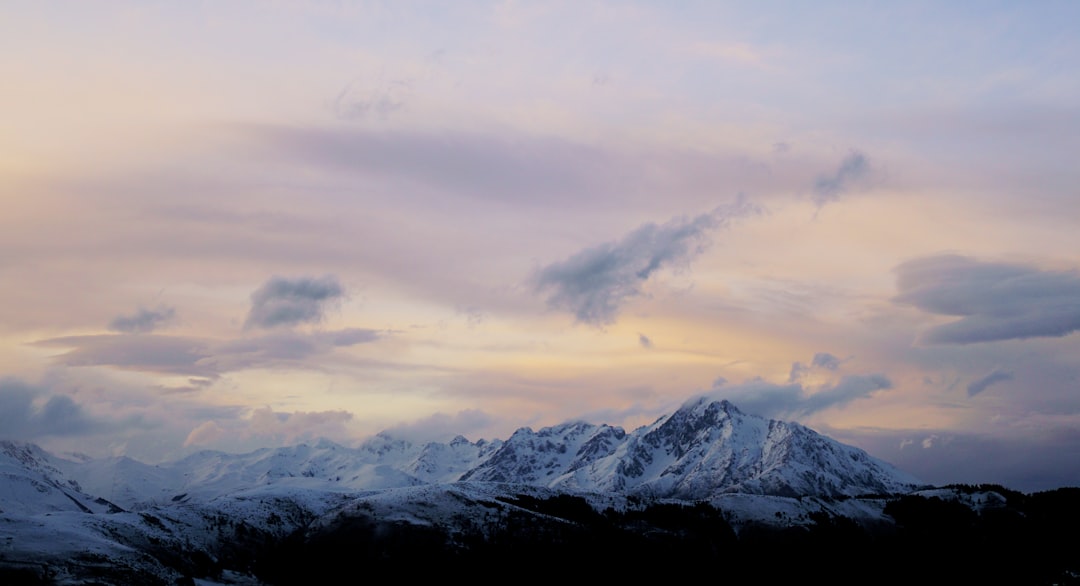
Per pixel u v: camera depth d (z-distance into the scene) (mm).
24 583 169500
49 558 180250
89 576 177000
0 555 177750
